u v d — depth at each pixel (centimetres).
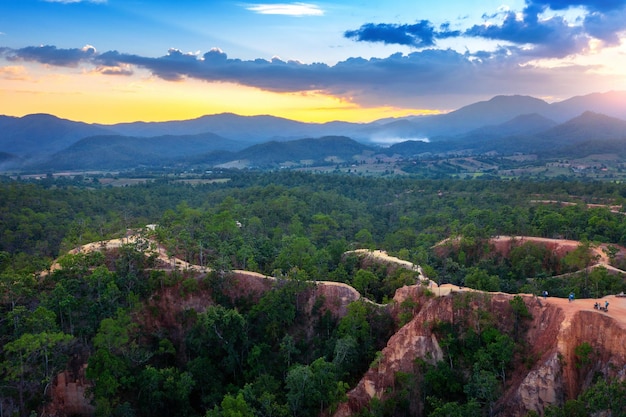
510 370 5594
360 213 17788
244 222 13812
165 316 7512
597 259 9262
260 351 7025
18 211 14038
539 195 17888
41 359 6144
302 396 5822
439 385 5769
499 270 10244
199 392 6756
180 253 9006
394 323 6938
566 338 5200
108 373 6128
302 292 7794
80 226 12281
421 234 13238
